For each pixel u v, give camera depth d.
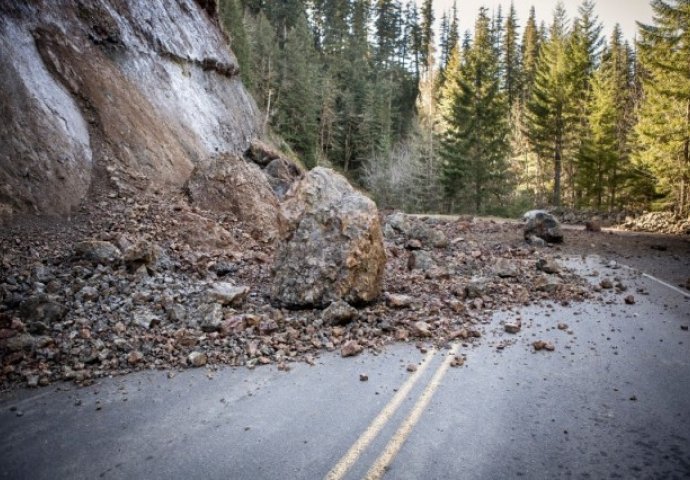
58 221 9.39
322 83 53.94
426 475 3.46
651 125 26.03
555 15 50.12
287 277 7.43
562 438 3.97
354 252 7.33
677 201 28.55
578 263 12.20
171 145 14.66
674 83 24.92
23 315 5.98
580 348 6.16
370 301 7.64
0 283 6.77
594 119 34.78
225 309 6.95
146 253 8.05
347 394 4.80
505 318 7.42
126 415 4.33
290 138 46.66
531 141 39.84
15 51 10.95
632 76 61.53
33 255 7.92
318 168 8.27
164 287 7.59
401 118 62.44
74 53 12.94
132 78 15.07
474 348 6.13
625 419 4.30
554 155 39.22
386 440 3.94
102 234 9.23
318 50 73.81
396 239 14.41
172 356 5.60
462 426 4.16
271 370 5.39
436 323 6.91
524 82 62.78
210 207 12.53
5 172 9.05
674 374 5.34
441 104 52.69
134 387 4.90
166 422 4.21
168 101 16.42
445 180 33.16
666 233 19.72
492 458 3.68
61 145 10.62
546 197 44.41
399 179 37.94
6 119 9.65
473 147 32.81
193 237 10.46
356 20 76.00
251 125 23.70
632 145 35.25
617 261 12.58
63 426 4.12
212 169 12.97
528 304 8.20
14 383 4.88
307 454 3.73
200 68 20.41
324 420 4.27
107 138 12.36
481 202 32.81
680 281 10.17
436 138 39.38
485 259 12.24
